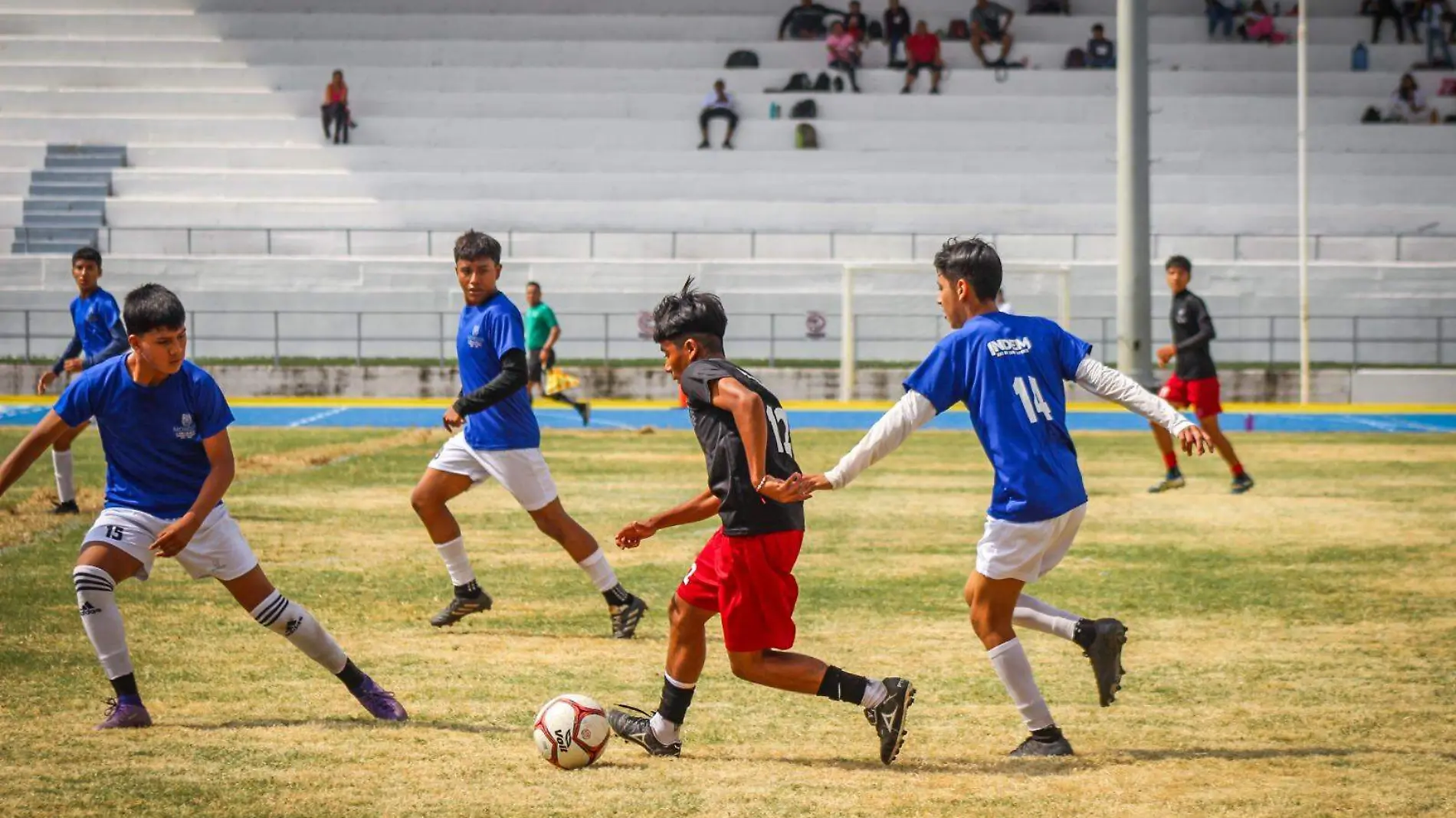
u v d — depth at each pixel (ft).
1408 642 56.34
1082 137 286.46
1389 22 317.42
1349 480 116.57
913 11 319.68
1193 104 293.84
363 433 163.12
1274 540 83.56
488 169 282.97
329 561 74.79
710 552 40.22
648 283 253.24
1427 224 268.00
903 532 87.04
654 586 68.95
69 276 252.83
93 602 42.42
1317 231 267.80
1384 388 221.46
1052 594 66.44
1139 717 45.14
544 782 38.09
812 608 63.21
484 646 55.57
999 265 40.88
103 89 299.99
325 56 309.42
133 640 55.36
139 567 43.19
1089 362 40.16
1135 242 210.38
